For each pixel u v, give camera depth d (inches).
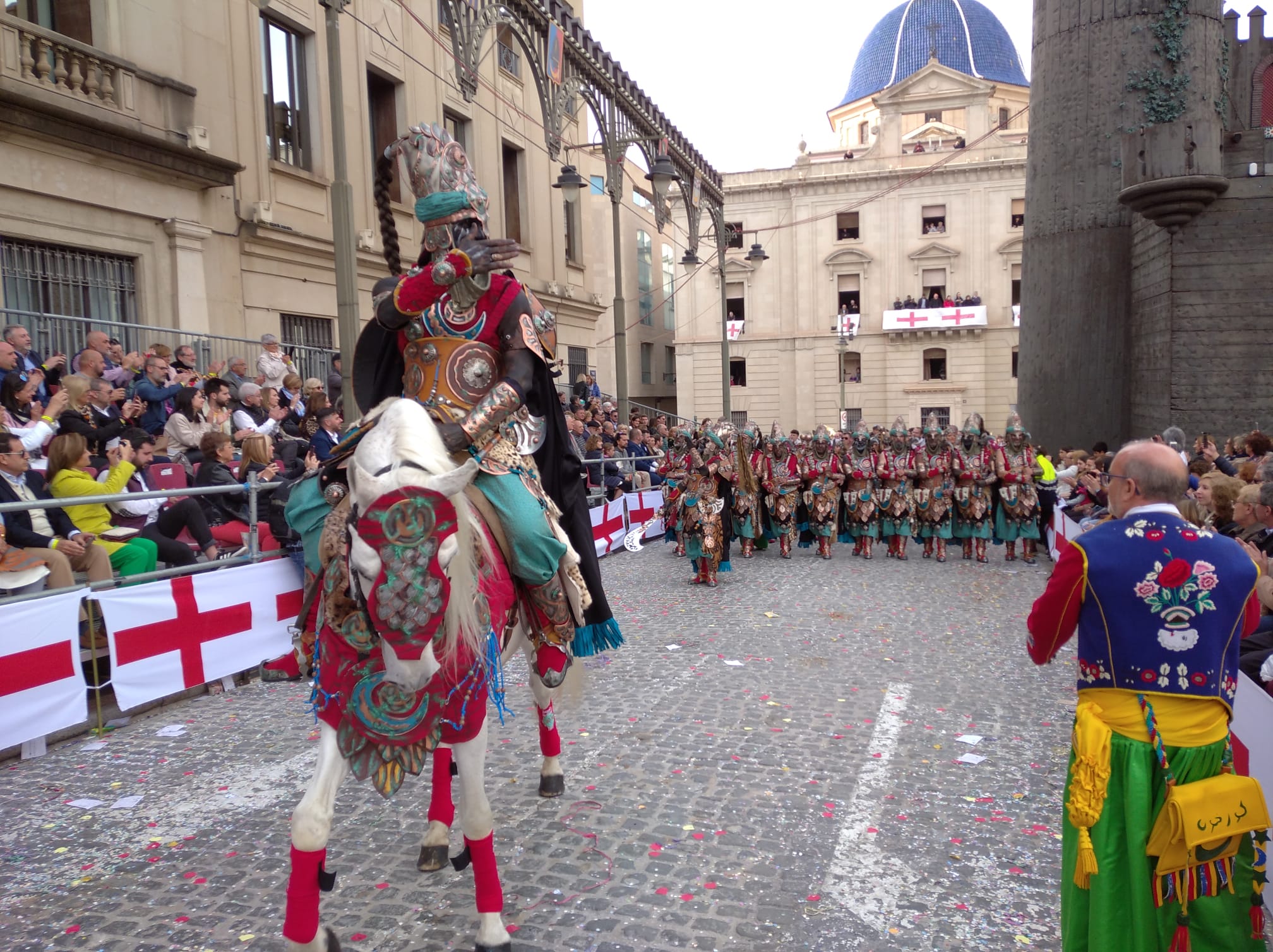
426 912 140.3
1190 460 431.5
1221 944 102.1
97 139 420.5
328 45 303.9
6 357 297.6
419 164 135.0
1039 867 154.6
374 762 110.1
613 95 645.3
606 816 174.4
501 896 128.3
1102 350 671.8
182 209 477.1
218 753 214.1
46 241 408.2
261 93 531.5
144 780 197.3
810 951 130.0
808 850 160.2
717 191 970.7
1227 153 600.4
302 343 572.4
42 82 399.2
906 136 1830.7
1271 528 216.2
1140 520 108.2
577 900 143.3
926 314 1780.3
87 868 157.2
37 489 266.4
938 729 223.1
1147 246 629.9
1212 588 103.3
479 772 121.8
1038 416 704.4
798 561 518.6
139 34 451.2
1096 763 103.6
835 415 1860.2
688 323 1919.3
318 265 578.9
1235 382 589.0
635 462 650.2
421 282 125.8
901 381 1830.7
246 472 295.9
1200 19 634.8
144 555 259.1
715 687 258.5
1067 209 678.5
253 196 525.3
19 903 145.3
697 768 198.5
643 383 1905.8
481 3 449.1
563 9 546.9
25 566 224.4
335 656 111.1
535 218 872.3
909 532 518.6
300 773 200.1
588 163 1315.2
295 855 106.2
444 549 102.9
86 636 233.0
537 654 151.3
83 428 301.9
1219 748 103.2
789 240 1870.1
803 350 1868.8
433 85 697.6
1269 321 581.3
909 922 137.4
